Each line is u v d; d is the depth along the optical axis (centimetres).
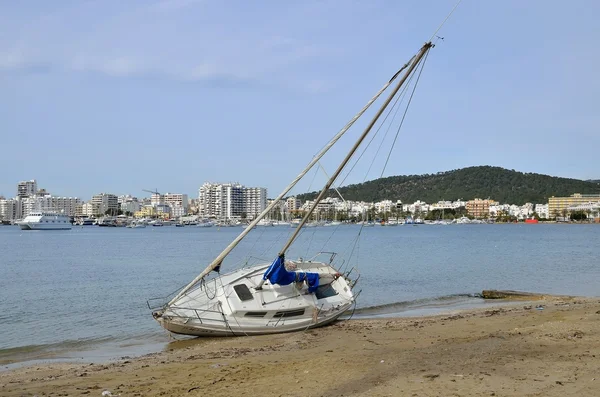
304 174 2252
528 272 5431
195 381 1485
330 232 19925
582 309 2750
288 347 2052
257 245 10912
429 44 2017
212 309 2316
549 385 1253
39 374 1720
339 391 1288
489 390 1227
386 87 2106
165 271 5888
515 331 2092
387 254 8244
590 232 18775
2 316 3159
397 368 1496
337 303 2602
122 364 1853
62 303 3647
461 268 5884
